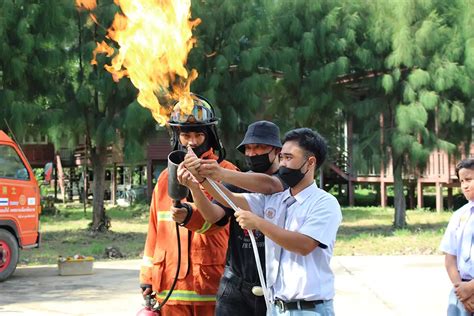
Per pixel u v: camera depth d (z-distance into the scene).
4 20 14.20
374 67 16.09
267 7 15.78
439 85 15.38
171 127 4.34
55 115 15.14
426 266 11.68
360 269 11.35
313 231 3.40
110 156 27.70
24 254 14.08
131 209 27.27
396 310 8.15
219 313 4.09
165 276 4.45
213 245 4.40
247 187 3.68
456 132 17.03
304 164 3.49
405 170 17.05
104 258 13.54
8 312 8.04
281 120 16.64
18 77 14.57
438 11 15.95
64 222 22.42
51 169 11.60
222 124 15.56
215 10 15.56
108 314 7.93
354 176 25.97
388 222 20.20
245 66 15.24
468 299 4.29
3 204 10.59
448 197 24.67
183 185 3.76
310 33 15.73
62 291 9.52
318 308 3.47
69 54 15.61
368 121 16.98
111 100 15.70
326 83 16.16
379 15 15.84
